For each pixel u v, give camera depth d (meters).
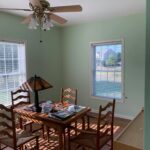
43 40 4.45
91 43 4.45
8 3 2.98
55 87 4.90
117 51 4.15
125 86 4.04
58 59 4.97
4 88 3.65
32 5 2.14
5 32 3.56
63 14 3.68
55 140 3.09
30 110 2.70
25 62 4.00
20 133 2.56
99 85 4.54
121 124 3.78
